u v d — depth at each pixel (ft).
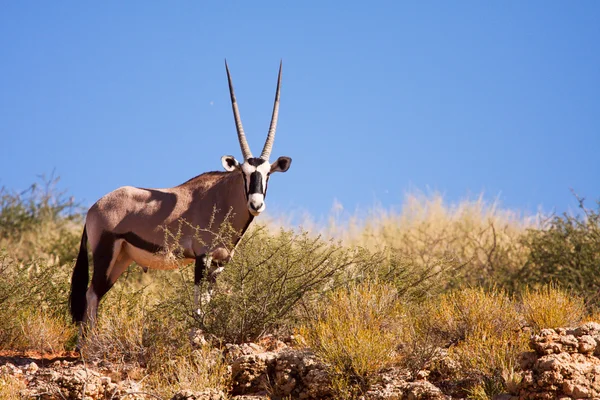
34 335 97.50
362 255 102.42
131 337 85.40
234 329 89.81
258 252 93.91
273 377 76.38
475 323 84.53
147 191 102.47
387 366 74.84
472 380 72.38
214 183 102.94
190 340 86.79
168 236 99.40
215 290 92.43
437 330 84.33
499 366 72.28
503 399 67.62
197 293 92.27
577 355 68.08
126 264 104.22
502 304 88.69
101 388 74.28
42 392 73.61
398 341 79.10
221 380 75.15
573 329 71.67
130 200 101.19
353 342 73.67
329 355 73.72
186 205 101.45
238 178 101.65
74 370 79.56
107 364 83.61
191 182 103.81
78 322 101.04
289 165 104.17
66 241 163.22
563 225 131.23
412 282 103.76
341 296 87.15
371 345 73.41
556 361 64.95
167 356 82.69
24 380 80.18
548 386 64.59
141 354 84.69
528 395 65.82
